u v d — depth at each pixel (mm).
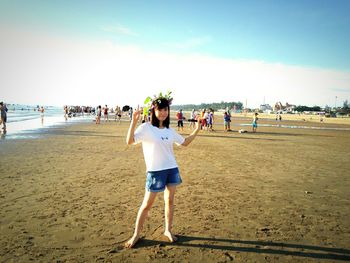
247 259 3256
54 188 5965
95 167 8258
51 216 4414
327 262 3221
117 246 3490
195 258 3250
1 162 8641
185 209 4891
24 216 4387
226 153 11820
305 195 5977
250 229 4109
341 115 129500
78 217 4398
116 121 37750
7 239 3598
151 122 3463
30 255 3203
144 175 7340
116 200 5266
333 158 11523
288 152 12844
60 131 20531
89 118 46969
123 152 11352
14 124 27625
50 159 9367
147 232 3926
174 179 3455
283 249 3521
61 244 3500
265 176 7703
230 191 6094
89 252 3318
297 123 53156
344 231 4125
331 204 5402
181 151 12109
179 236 3822
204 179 7133
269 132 25906
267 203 5355
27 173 7273
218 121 52062
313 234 3990
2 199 5176
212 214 4680
